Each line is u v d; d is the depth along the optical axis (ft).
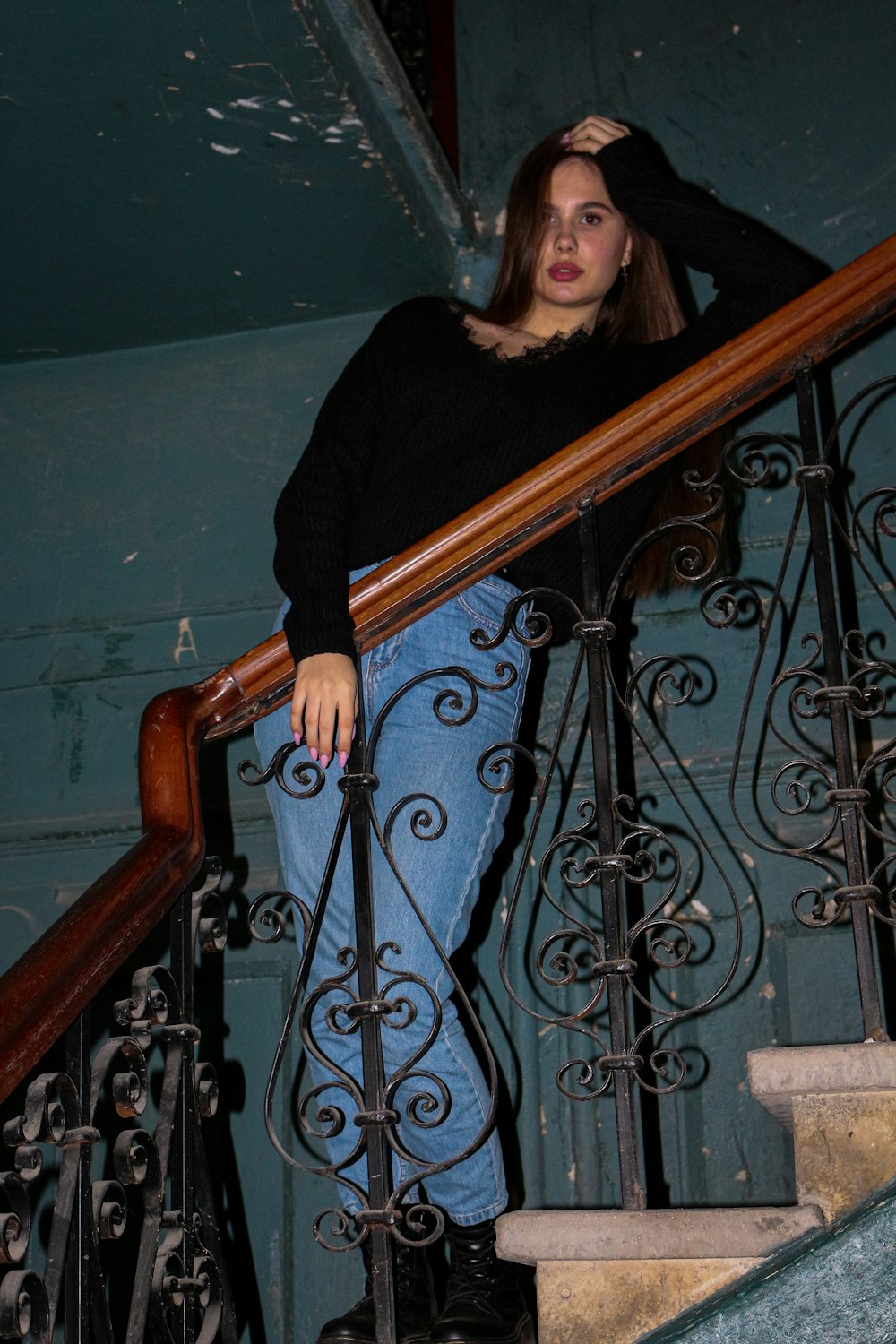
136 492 9.82
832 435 5.65
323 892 5.49
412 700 5.77
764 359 5.57
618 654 8.61
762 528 8.65
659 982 7.86
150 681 9.39
